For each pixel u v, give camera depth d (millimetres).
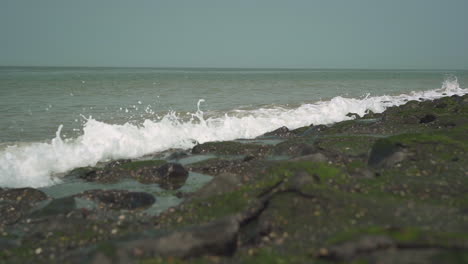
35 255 7184
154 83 51500
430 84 60406
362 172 10086
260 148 14898
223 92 38406
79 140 16203
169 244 6293
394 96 38375
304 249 6469
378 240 5598
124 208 9609
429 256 5012
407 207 7859
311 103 30172
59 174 13117
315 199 8156
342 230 7023
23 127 19156
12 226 8836
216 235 6477
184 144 17188
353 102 28844
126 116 22922
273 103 30078
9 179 12422
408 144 11922
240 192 8781
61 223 8398
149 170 12398
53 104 26719
